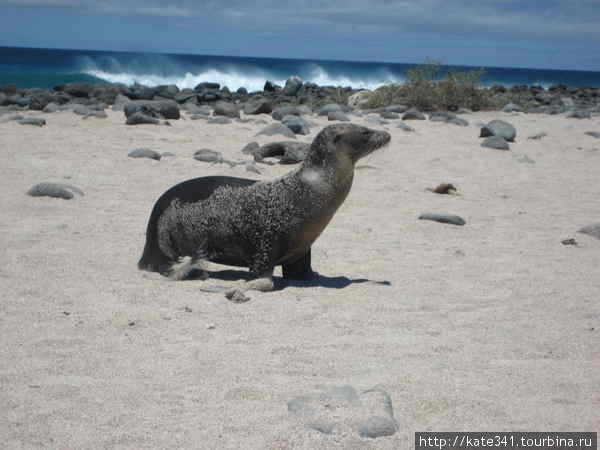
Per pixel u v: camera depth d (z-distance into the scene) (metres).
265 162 6.40
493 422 1.90
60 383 2.09
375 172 6.49
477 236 4.37
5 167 5.62
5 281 3.05
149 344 2.43
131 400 1.99
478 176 6.62
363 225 4.52
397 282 3.33
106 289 3.02
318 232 3.19
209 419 1.88
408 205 5.21
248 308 2.85
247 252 3.21
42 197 4.67
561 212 5.21
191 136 8.00
